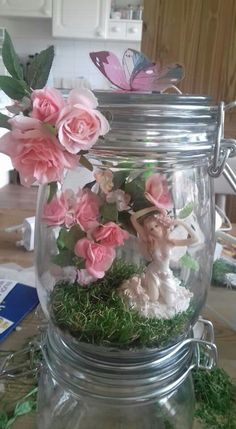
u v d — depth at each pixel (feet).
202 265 0.65
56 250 0.60
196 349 0.69
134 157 0.55
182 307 0.59
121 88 0.57
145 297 0.57
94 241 0.56
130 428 0.59
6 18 5.06
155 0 2.34
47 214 0.57
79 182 0.57
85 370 0.59
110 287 0.60
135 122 0.50
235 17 2.29
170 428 0.60
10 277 1.06
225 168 0.63
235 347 0.85
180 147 0.53
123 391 0.58
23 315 0.91
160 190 0.56
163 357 0.60
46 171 0.46
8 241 1.30
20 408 0.66
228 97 2.40
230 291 1.07
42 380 0.66
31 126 0.45
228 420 0.66
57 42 5.12
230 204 2.23
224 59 2.36
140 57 0.57
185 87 2.42
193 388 0.67
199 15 2.32
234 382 0.74
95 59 0.57
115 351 0.57
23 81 0.49
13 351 0.80
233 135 2.12
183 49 2.38
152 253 0.57
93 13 4.71
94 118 0.45
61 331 0.60
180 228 0.58
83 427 0.59
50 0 4.67
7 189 4.30
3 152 0.46
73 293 0.60
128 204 0.57
